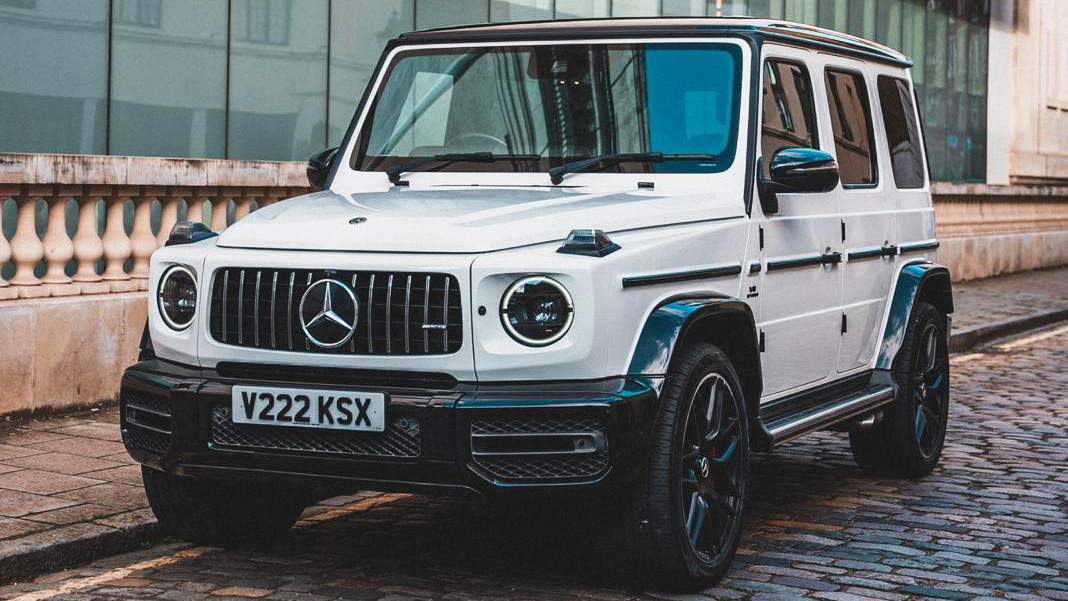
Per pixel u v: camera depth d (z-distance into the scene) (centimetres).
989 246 2108
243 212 921
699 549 481
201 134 1163
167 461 468
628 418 427
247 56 1195
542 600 466
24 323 764
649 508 452
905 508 630
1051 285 1978
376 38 1308
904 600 479
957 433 844
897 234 696
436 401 425
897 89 730
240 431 455
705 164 531
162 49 1130
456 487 428
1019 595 489
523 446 425
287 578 493
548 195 509
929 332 708
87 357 803
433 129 571
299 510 574
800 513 617
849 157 644
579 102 553
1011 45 2402
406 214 465
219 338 466
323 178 585
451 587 482
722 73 545
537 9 1453
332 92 1273
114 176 806
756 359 509
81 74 1075
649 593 477
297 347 451
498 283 429
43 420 765
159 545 546
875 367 679
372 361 439
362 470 437
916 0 2114
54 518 540
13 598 465
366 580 491
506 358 427
